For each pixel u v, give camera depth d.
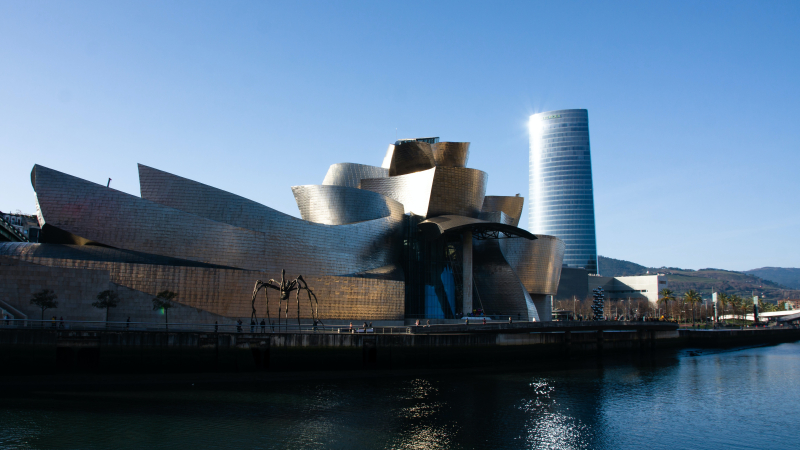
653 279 183.38
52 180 49.22
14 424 27.77
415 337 45.97
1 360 34.62
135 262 49.62
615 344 71.50
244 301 52.03
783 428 31.70
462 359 49.00
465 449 26.69
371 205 69.62
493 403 35.94
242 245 54.69
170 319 44.78
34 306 40.53
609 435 29.81
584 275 174.00
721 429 31.39
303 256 58.75
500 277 82.50
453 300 78.25
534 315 82.50
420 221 75.38
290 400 34.59
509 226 72.50
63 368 36.03
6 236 79.12
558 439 28.75
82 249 48.91
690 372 54.06
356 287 59.75
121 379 36.91
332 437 27.62
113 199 50.44
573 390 41.69
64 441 25.64
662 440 29.20
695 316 148.62
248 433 27.70
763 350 85.69
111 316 43.34
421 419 31.42
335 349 42.75
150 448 25.14
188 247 52.12
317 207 68.31
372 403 34.62
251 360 40.34
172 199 55.34
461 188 76.69
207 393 35.59
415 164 84.25
